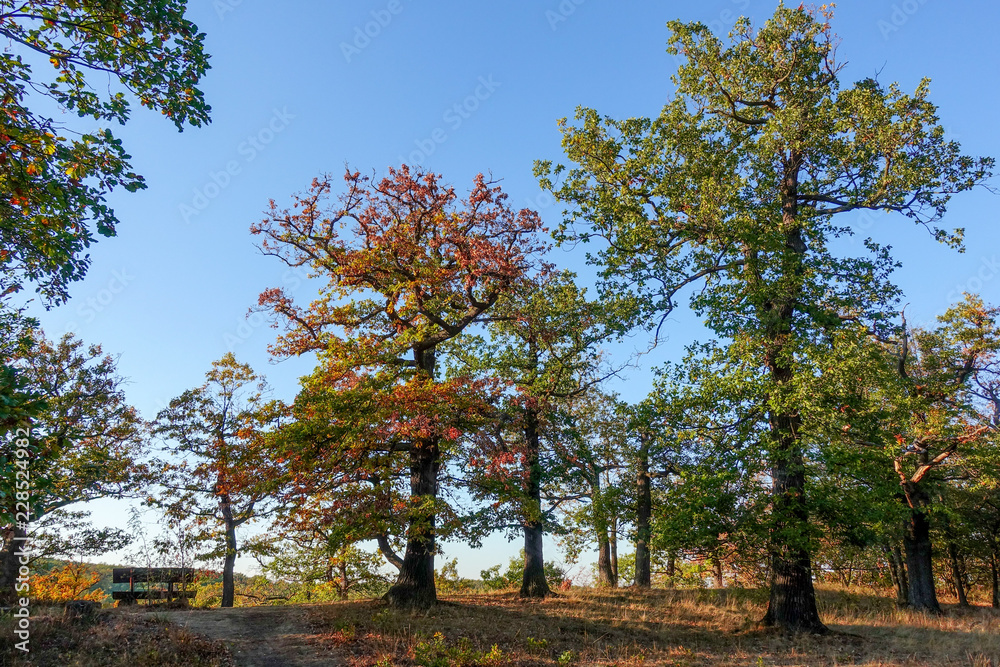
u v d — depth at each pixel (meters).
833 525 16.20
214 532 22.97
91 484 22.72
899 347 23.14
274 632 14.49
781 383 16.20
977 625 18.42
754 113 19.77
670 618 18.89
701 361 17.59
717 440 17.06
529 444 23.36
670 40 19.48
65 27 9.41
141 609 15.79
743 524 15.99
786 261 16.25
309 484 16.98
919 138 16.58
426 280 17.88
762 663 13.23
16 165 9.16
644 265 18.31
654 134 18.98
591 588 26.70
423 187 18.89
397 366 19.58
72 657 10.54
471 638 14.91
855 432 16.03
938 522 24.92
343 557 25.64
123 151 9.78
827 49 18.44
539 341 22.56
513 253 18.33
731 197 16.72
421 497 17.22
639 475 26.14
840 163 17.80
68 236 9.79
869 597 25.77
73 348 22.78
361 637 14.20
